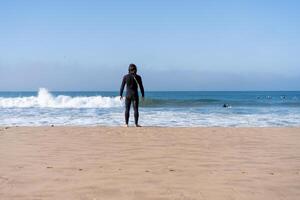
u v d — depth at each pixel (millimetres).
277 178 4660
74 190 4055
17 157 6188
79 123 15016
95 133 9969
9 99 29531
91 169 5203
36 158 6102
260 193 3953
